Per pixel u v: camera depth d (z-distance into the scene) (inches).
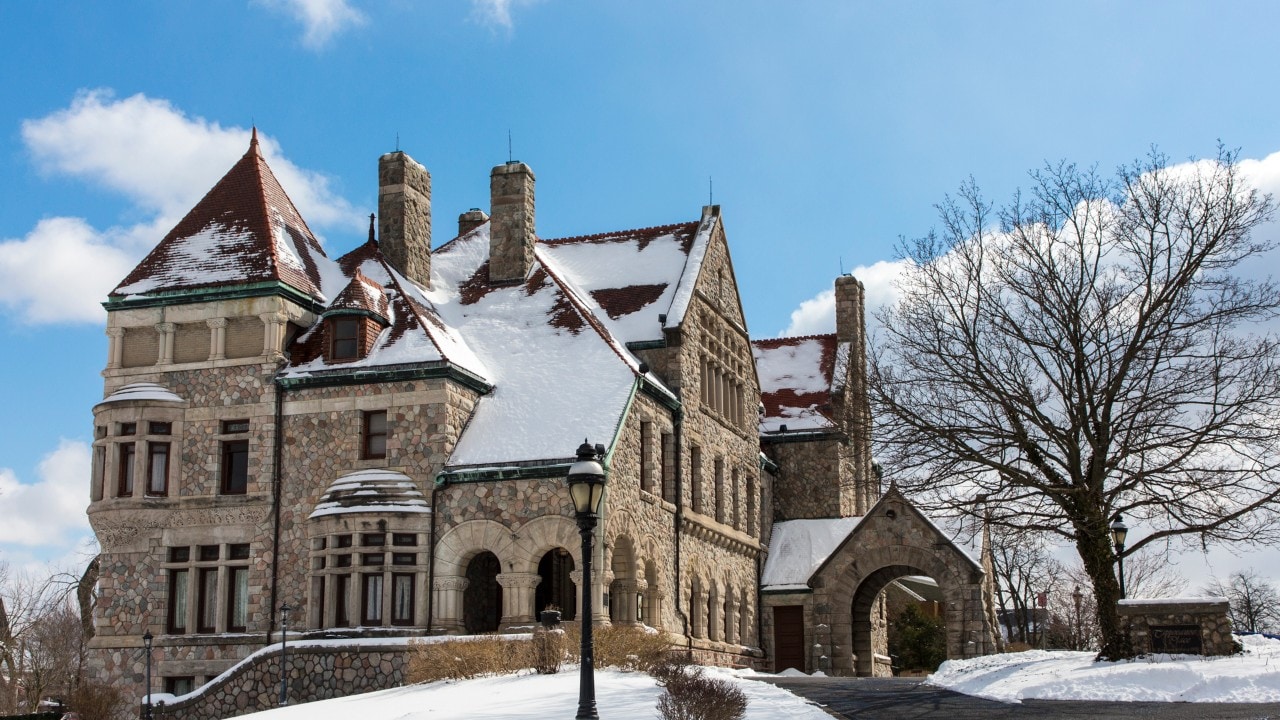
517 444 1492.4
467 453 1494.8
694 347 1835.6
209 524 1540.4
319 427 1530.5
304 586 1492.4
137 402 1565.0
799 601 2060.8
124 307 1611.7
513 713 928.9
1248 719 850.1
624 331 1798.7
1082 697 1027.9
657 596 1606.8
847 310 2511.1
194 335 1598.2
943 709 982.4
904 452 1333.7
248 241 1625.2
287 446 1536.7
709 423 1883.6
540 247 2006.6
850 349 2395.4
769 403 2372.0
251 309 1572.3
